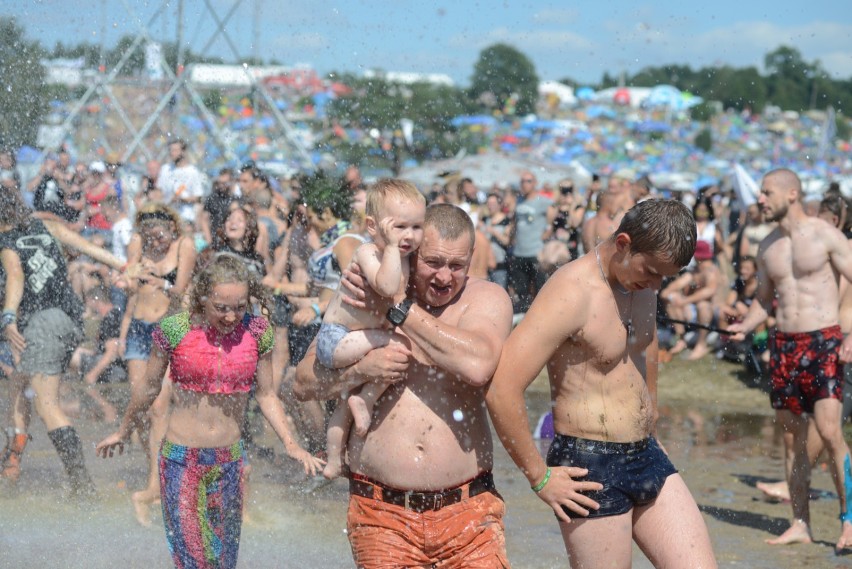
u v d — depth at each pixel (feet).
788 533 18.30
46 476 20.45
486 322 10.74
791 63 233.96
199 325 13.28
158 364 13.46
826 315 18.37
